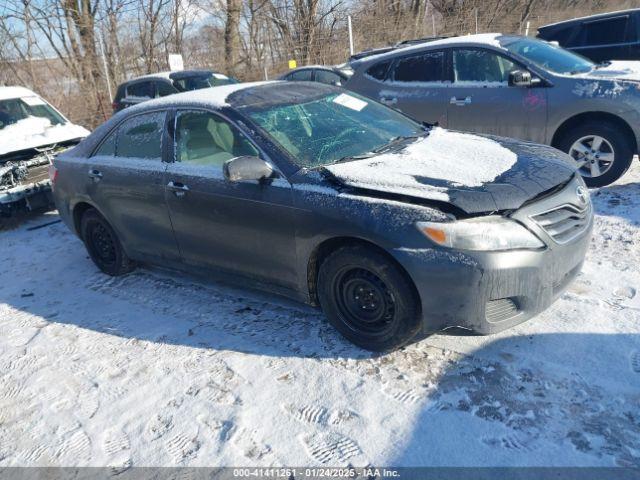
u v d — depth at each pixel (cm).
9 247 657
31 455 306
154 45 1833
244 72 1831
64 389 359
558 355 323
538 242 305
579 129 586
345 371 334
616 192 572
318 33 1803
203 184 395
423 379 318
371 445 277
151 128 447
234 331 396
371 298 335
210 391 335
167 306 450
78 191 507
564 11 2275
